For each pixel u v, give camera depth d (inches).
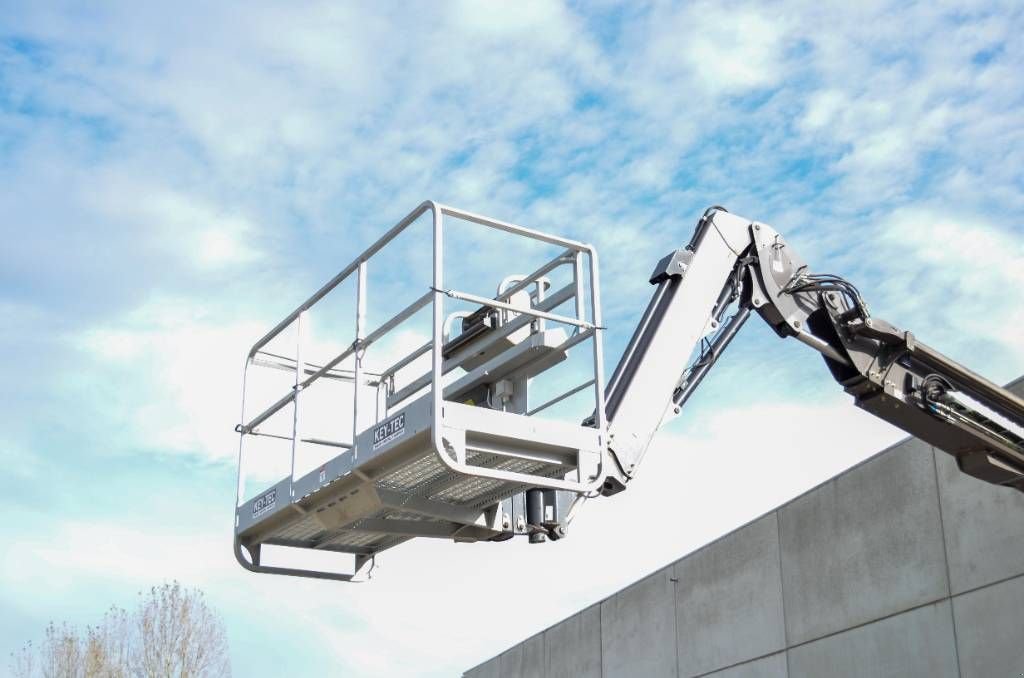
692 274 354.3
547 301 324.8
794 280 369.4
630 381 335.0
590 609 830.5
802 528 611.8
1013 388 498.9
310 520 315.9
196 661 1433.3
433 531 315.9
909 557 538.6
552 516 293.7
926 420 383.9
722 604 671.8
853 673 560.1
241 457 351.3
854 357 371.6
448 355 358.0
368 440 285.7
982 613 493.0
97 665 1391.5
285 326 346.9
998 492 493.7
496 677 988.6
